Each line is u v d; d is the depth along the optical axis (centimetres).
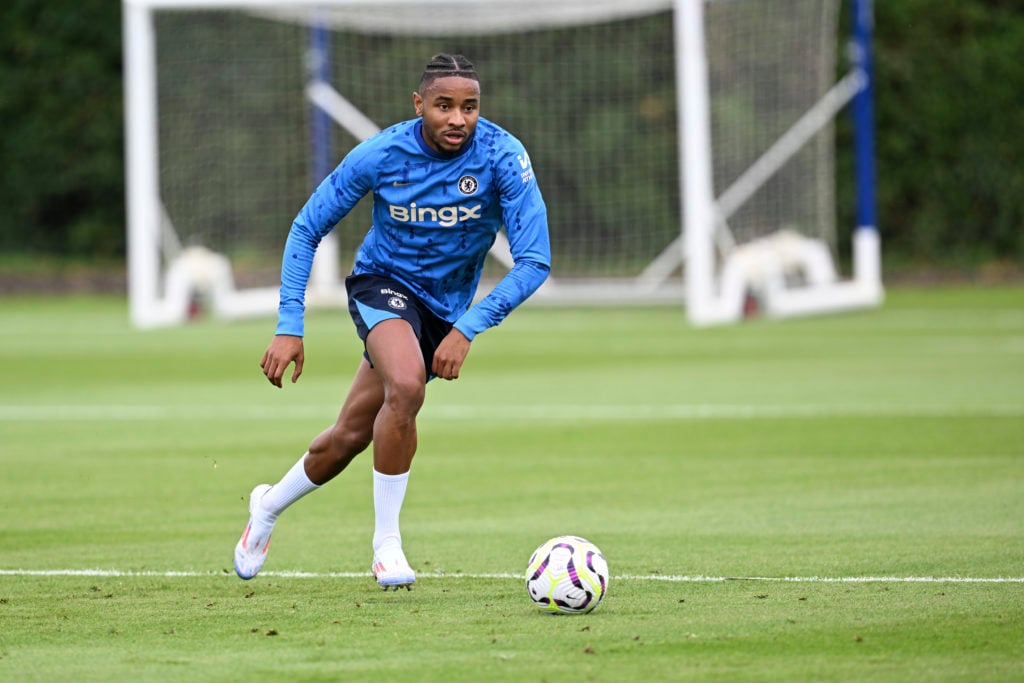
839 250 9956
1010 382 4712
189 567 2211
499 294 1934
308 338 6812
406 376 1922
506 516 2666
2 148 10212
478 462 3334
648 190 9406
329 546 2398
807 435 3666
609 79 9331
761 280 7381
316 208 1978
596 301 8981
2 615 1862
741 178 7556
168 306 7444
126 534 2508
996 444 3459
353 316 2028
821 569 2131
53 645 1695
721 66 7531
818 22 7650
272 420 4094
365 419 2005
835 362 5422
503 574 2136
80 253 10356
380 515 1975
